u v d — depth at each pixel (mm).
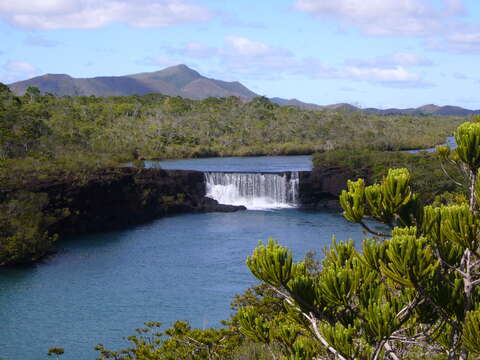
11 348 23672
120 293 31422
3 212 45062
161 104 162875
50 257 40906
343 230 48000
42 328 26031
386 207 4859
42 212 49500
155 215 59594
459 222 4520
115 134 113875
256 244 43469
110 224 54281
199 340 11164
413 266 4227
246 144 125438
